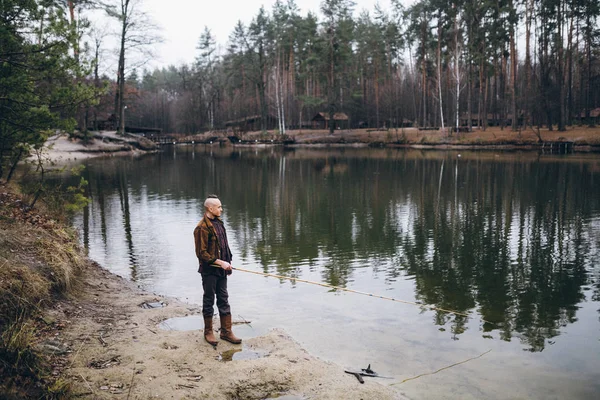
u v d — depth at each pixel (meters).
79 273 7.58
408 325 6.39
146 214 15.52
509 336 6.10
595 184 22.62
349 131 75.50
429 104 86.50
